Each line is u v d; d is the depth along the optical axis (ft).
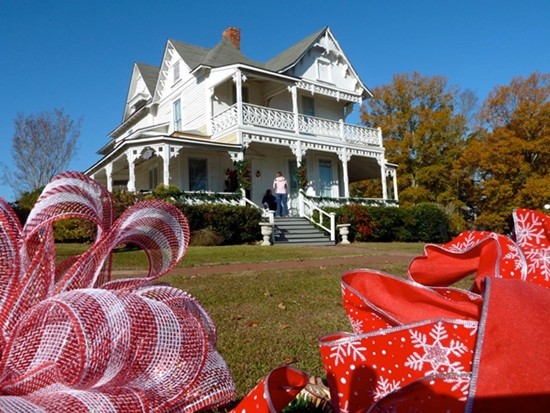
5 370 3.39
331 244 58.08
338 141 72.23
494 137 111.96
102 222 4.49
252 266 30.53
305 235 59.16
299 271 27.07
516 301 3.92
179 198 52.60
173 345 3.70
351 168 85.76
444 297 4.88
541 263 5.18
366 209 65.16
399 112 131.95
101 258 4.40
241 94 64.18
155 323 3.63
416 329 4.43
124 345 3.37
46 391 3.31
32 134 109.60
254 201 69.00
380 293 5.11
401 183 122.93
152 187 71.92
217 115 65.82
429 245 6.05
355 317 5.24
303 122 69.00
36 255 3.94
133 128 91.25
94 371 3.25
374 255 39.75
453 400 4.03
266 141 63.87
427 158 125.70
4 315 3.77
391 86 134.92
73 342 3.29
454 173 112.88
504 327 3.77
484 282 4.21
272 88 71.20
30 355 3.37
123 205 44.65
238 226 53.57
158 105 83.15
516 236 5.55
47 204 4.11
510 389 3.54
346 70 81.97
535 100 115.24
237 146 60.13
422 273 6.04
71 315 3.18
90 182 4.41
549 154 106.11
